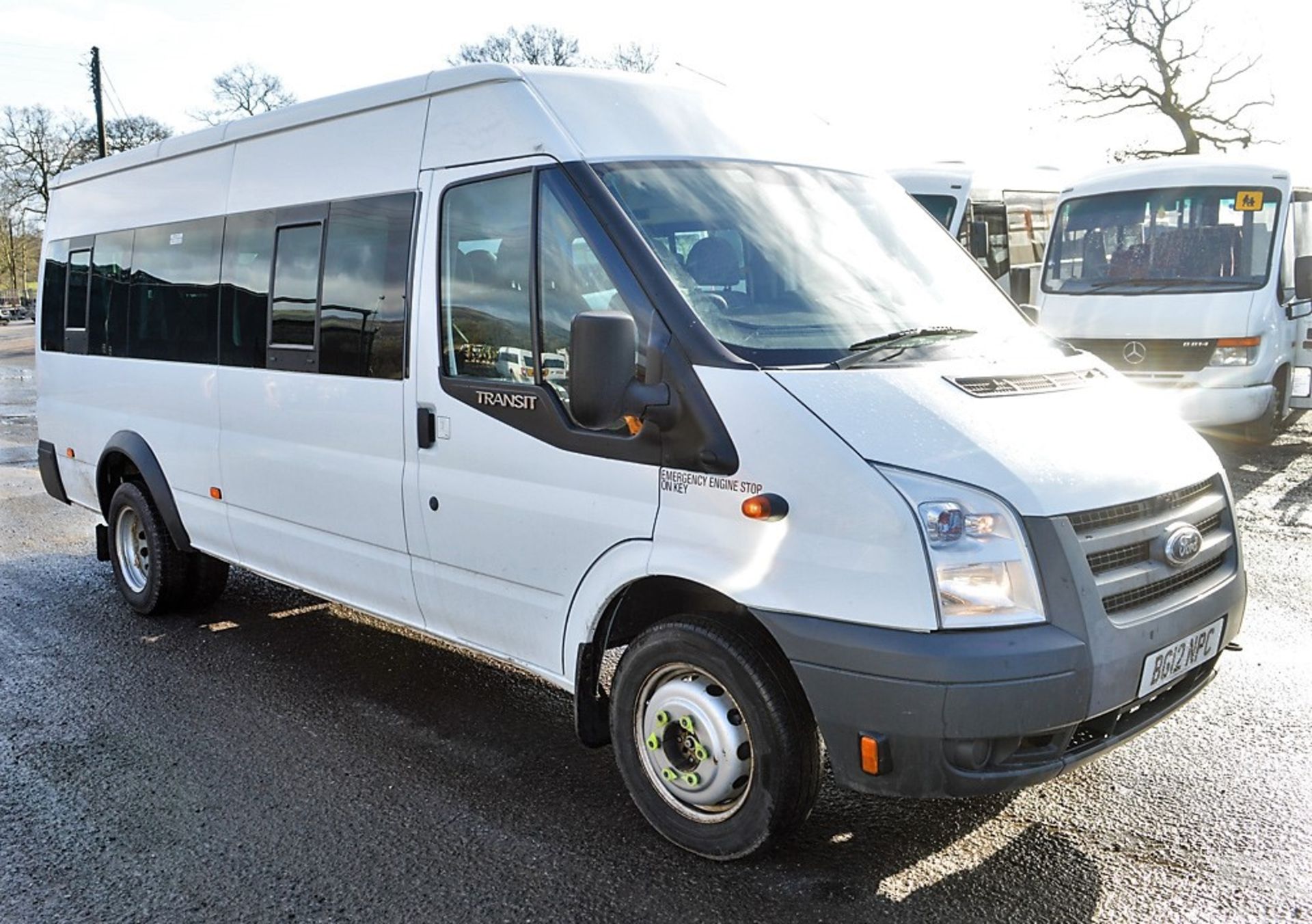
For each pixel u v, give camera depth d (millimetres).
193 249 6031
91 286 7141
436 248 4457
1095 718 3271
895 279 4289
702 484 3541
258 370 5500
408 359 4578
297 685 5555
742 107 4660
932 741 3145
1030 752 3234
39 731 5020
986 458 3295
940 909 3420
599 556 3861
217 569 6742
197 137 6082
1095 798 4102
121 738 4914
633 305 3705
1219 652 3758
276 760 4652
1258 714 4824
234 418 5711
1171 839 3801
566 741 4812
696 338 3570
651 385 3623
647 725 3816
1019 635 3146
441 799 4266
